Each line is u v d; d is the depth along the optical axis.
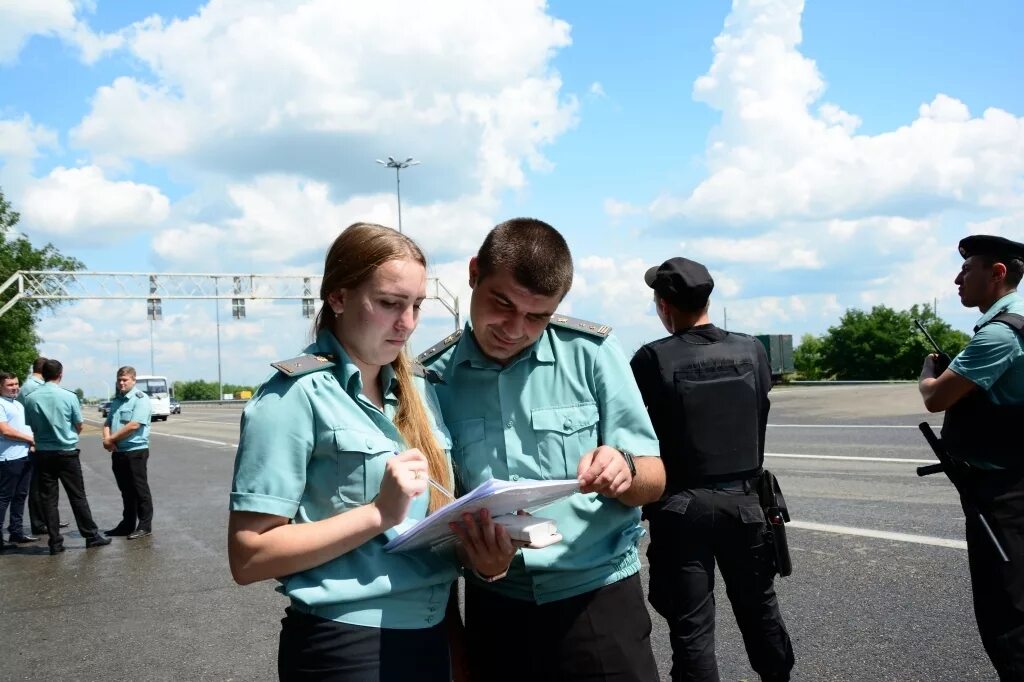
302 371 1.69
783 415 18.06
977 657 3.63
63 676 4.29
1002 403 2.70
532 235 1.93
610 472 1.87
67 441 8.12
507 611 2.09
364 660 1.63
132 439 8.67
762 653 2.94
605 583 2.06
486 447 2.12
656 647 4.08
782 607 4.48
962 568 4.99
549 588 2.02
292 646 1.69
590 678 2.01
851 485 8.24
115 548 8.04
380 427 1.78
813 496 7.76
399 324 1.75
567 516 2.04
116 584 6.44
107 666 4.41
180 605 5.62
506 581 2.08
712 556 2.92
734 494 2.86
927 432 2.90
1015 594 2.60
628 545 2.10
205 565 6.93
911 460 9.75
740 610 2.95
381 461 1.69
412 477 1.58
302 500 1.70
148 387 44.72
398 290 1.71
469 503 1.59
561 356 2.15
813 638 3.98
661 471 2.10
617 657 2.03
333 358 1.78
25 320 42.12
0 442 8.45
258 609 5.39
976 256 2.94
